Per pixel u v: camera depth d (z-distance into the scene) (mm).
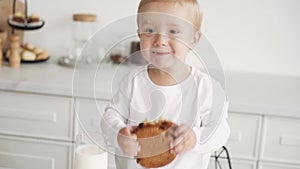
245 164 1798
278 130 1770
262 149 1783
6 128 1890
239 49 2230
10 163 1914
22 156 1903
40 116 1856
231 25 2211
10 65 2059
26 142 1893
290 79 2168
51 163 1894
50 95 1835
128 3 2238
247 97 1830
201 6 2203
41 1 2275
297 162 1779
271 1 2180
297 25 2191
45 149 1888
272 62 2234
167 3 891
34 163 1902
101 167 1029
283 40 2211
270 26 2201
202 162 965
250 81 2082
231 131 1780
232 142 1789
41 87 1819
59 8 2273
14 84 1829
